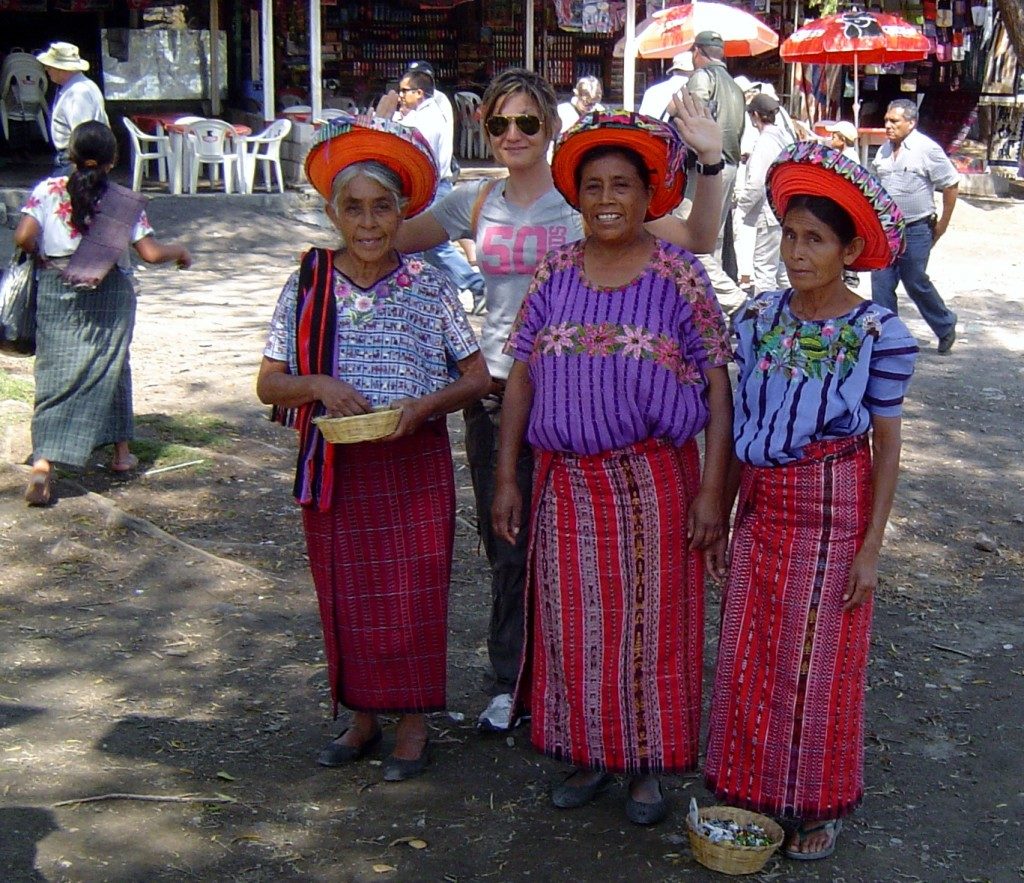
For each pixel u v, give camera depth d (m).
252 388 8.20
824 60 16.31
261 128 17.14
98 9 17.59
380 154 3.51
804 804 3.41
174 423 7.26
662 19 15.66
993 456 7.46
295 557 5.59
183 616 4.96
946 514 6.46
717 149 3.71
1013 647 4.98
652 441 3.44
